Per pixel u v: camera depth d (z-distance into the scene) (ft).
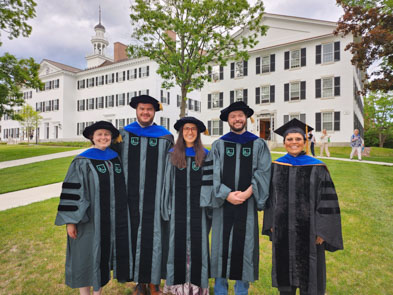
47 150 70.64
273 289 9.83
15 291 9.95
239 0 41.24
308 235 7.73
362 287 9.83
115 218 8.74
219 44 45.06
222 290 8.89
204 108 83.10
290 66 70.23
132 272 8.95
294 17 68.90
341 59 63.67
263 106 74.02
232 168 8.98
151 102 10.05
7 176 35.40
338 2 47.19
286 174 8.25
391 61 42.39
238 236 8.66
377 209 17.42
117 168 9.05
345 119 63.26
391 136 127.95
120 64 99.30
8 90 54.95
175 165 9.16
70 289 10.07
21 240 14.37
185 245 8.96
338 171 30.17
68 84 113.50
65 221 7.86
